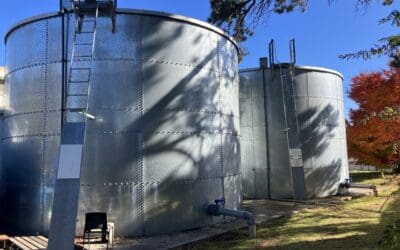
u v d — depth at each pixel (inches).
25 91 375.6
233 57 454.0
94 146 342.6
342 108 682.2
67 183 250.7
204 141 392.2
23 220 363.9
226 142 421.7
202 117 392.2
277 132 620.4
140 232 344.5
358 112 657.0
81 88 345.4
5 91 410.6
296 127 617.9
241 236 351.9
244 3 582.2
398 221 165.8
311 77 639.8
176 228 361.1
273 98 627.2
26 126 371.2
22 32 385.4
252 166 627.8
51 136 356.8
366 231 346.6
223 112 420.2
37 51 371.9
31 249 280.7
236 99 456.8
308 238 330.3
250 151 630.5
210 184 393.4
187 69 383.6
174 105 371.6
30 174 363.9
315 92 639.8
